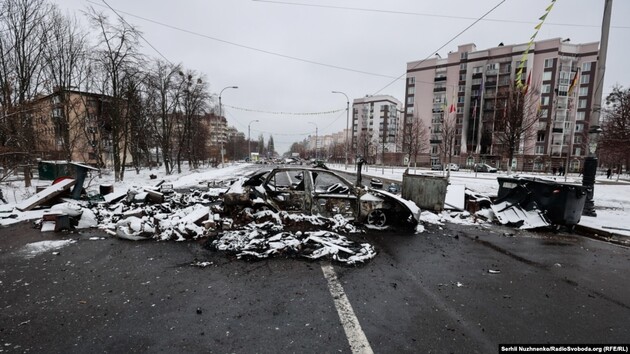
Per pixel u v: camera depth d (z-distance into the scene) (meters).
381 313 3.28
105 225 6.67
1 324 2.91
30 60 16.56
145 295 3.58
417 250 5.64
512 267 4.90
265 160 98.75
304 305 3.41
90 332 2.81
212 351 2.56
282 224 6.66
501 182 8.92
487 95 58.06
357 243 5.72
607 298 3.83
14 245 5.36
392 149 76.81
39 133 15.44
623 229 7.19
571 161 54.97
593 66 53.25
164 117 28.45
